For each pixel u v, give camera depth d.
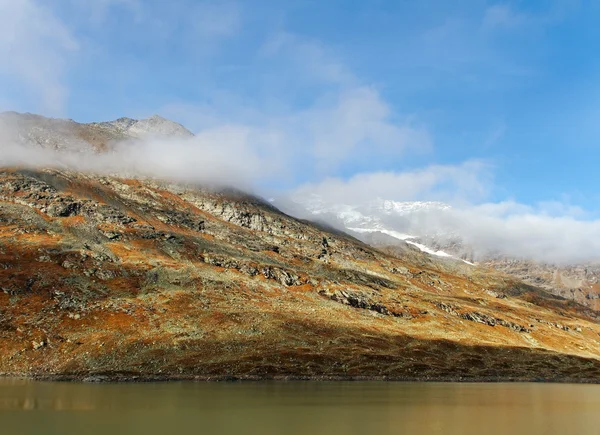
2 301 185.00
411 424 89.94
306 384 147.75
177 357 165.25
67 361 155.88
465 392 140.75
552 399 132.50
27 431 78.81
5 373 146.75
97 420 86.94
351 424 88.25
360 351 193.38
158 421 87.00
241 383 144.88
